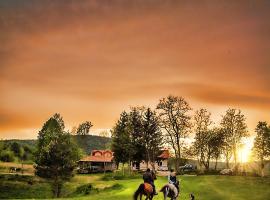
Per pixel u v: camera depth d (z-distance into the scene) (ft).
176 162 303.27
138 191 93.97
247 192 146.41
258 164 292.61
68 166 248.11
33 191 241.76
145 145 326.24
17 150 472.03
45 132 326.44
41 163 246.27
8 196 224.33
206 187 162.71
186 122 304.50
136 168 391.24
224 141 318.04
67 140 258.37
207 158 321.11
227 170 279.49
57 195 236.63
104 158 396.16
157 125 324.80
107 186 201.36
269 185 166.61
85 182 266.98
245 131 316.60
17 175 276.62
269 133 290.15
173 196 96.73
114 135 330.75
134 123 331.36
